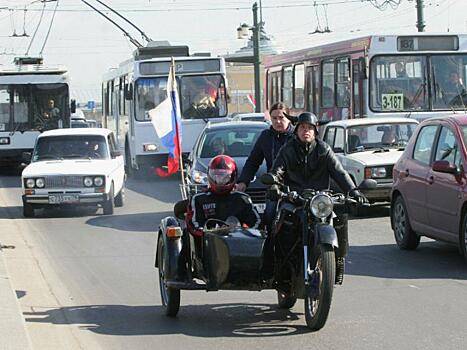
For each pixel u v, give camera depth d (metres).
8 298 18.84
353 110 43.06
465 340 15.08
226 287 16.31
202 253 16.56
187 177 30.81
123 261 24.91
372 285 20.34
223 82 53.16
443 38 41.50
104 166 36.56
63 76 59.66
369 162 32.94
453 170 22.62
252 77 139.38
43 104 59.56
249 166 19.38
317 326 15.85
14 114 59.41
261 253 15.80
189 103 52.84
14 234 31.22
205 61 53.12
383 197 32.97
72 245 28.31
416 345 14.81
